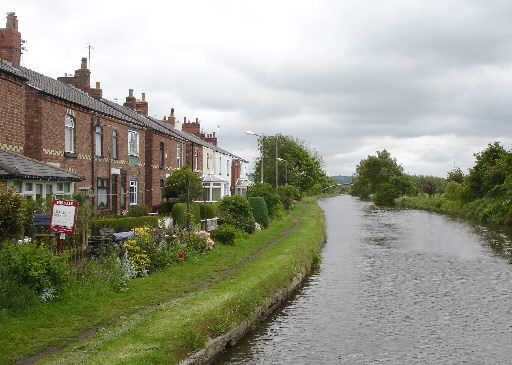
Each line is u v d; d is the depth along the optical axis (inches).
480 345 491.5
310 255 897.5
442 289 732.7
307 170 3356.3
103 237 615.2
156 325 413.1
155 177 1449.3
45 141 854.5
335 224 1894.7
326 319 568.7
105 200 1110.4
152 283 582.9
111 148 1143.0
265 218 1341.0
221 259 777.6
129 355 345.1
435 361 447.5
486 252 1119.0
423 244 1259.2
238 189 2551.7
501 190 2023.9
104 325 425.7
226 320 462.9
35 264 448.1
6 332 381.1
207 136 2576.3
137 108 1753.2
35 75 1021.2
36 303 433.4
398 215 2443.4
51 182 729.0
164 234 759.7
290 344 480.7
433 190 3499.0
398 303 647.1
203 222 983.6
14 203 446.0
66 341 380.2
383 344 489.1
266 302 569.6
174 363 360.5
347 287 738.8
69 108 937.5
